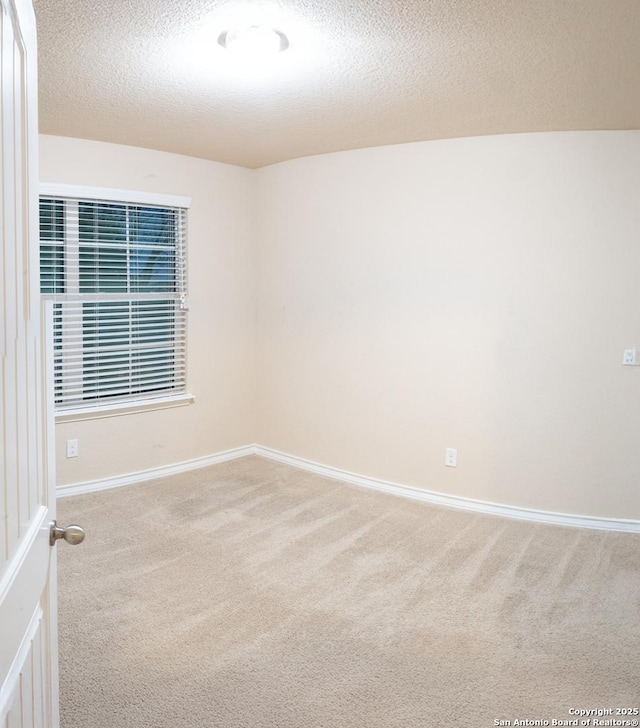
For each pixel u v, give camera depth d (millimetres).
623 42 2242
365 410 4293
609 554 3270
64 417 3906
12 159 934
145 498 4008
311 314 4527
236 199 4723
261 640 2422
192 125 3506
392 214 4027
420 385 4031
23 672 1008
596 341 3543
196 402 4637
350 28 2174
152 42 2322
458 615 2629
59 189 3756
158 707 2021
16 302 965
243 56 2428
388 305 4113
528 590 2857
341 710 2023
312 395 4590
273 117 3326
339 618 2592
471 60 2453
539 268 3604
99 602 2691
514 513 3781
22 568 994
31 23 1071
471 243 3764
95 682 2143
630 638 2465
